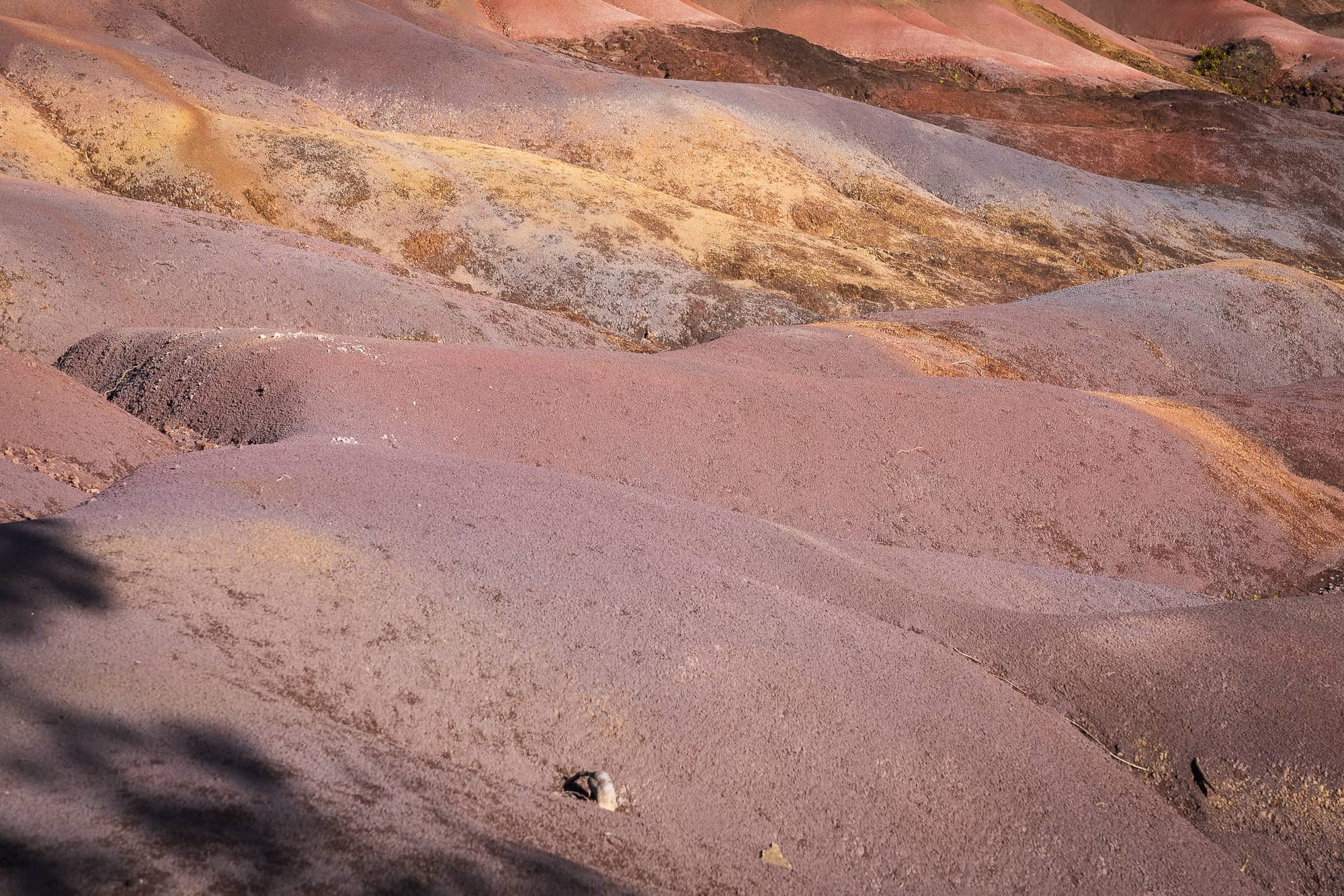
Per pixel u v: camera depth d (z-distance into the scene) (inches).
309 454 463.8
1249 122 2637.8
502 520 417.1
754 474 677.9
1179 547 730.2
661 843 296.8
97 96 1326.3
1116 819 372.8
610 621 365.4
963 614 462.6
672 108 1772.9
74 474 515.2
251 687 281.7
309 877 216.2
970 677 411.8
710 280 1275.8
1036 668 439.5
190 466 445.1
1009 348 1113.4
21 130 1237.1
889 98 2640.3
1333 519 812.0
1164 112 2667.3
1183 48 3833.7
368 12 1921.8
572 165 1547.7
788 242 1453.0
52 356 780.0
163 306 861.2
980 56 3011.8
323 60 1788.9
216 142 1295.5
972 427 767.7
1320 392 1042.1
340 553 354.3
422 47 1836.9
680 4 2915.8
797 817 325.4
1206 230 2028.8
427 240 1254.3
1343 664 448.1
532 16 2662.4
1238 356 1240.2
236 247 944.9
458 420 647.1
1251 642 462.0
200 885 202.5
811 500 674.2
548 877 247.0
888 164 1953.7
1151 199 2076.8
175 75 1480.1
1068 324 1205.1
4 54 1354.6
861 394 776.9
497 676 327.0
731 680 358.3
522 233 1282.0
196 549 334.0
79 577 302.2
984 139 2343.8
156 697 261.3
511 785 292.8
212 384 658.8
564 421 669.9
